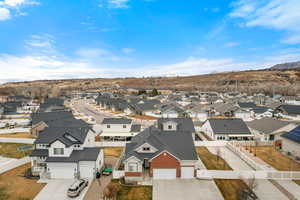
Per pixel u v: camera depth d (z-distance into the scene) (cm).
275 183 2389
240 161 3142
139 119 6988
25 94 14300
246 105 8331
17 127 5856
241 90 17488
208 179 2553
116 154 3553
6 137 4681
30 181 2555
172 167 2602
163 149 2625
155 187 2377
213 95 14088
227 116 7431
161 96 13712
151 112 8162
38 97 13762
